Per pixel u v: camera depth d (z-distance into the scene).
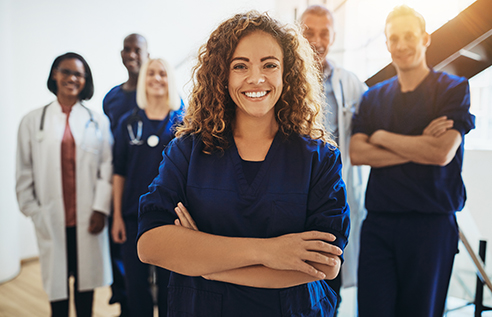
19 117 3.26
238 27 0.94
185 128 1.08
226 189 0.97
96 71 3.27
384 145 1.96
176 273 1.01
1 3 2.95
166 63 2.31
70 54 2.35
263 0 2.52
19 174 2.31
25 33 3.21
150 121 2.30
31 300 2.75
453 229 1.86
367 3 2.14
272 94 0.94
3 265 3.05
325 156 1.01
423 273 1.87
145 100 2.31
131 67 2.39
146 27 3.04
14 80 3.21
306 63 1.05
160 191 0.98
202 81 1.03
